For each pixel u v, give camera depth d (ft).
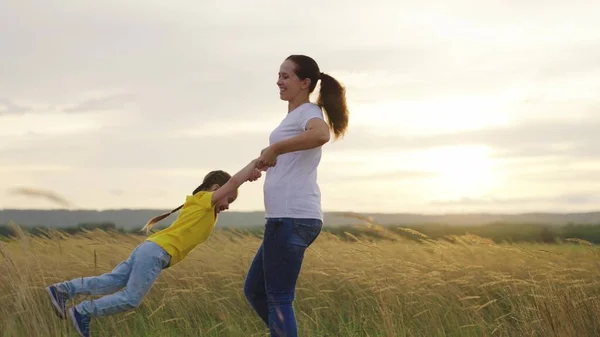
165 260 16.80
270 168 14.94
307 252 25.22
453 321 20.33
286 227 14.51
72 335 17.22
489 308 21.27
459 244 25.21
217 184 17.84
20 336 17.03
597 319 17.70
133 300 16.58
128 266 16.93
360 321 20.79
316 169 14.96
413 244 25.89
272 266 14.73
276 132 14.93
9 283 18.29
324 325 21.24
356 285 22.47
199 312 21.63
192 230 17.01
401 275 21.98
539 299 18.31
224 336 20.56
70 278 21.98
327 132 14.30
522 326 19.15
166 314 21.54
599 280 20.76
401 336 19.12
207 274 24.17
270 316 14.90
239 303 22.79
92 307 16.44
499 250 24.57
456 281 22.16
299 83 15.08
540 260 23.58
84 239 25.49
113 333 20.58
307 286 23.45
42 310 18.08
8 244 19.77
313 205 14.67
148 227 17.74
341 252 25.07
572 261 22.81
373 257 23.00
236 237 28.48
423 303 21.22
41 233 24.44
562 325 17.35
